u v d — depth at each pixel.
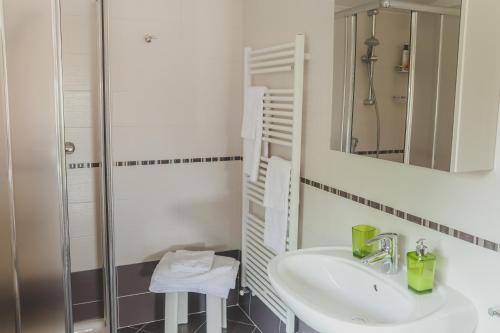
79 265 2.20
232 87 2.88
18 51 1.09
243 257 2.85
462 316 1.33
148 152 2.74
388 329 1.24
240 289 3.05
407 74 1.48
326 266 1.78
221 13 2.79
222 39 2.81
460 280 1.42
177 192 2.84
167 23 2.68
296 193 2.18
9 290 1.17
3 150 1.10
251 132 2.51
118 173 2.69
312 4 2.08
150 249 2.83
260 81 2.61
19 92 1.10
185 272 2.53
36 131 1.14
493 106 1.31
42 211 1.19
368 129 1.69
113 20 2.56
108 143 1.88
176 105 2.76
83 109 2.06
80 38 1.81
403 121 1.51
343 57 1.82
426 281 1.44
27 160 1.14
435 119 1.36
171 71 2.72
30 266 1.19
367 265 1.67
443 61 1.33
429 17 1.37
